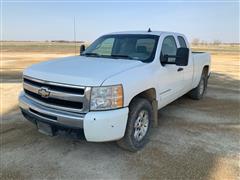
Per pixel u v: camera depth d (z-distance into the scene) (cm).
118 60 379
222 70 1423
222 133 429
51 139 396
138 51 412
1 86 837
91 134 283
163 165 318
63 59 405
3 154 346
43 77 313
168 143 384
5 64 1602
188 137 409
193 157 339
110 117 284
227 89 842
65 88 293
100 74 297
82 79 285
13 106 583
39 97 324
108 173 300
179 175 295
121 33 479
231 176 294
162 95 408
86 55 452
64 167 313
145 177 291
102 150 360
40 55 2506
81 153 351
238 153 354
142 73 339
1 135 411
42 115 316
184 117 516
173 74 441
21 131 429
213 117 518
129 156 342
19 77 1052
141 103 340
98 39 504
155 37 425
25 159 333
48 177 292
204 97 708
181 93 516
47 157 339
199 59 604
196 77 600
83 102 283
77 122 283
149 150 360
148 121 373
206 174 297
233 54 3177
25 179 288
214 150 362
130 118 327
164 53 424
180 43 504
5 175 295
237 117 519
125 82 301
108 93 285
